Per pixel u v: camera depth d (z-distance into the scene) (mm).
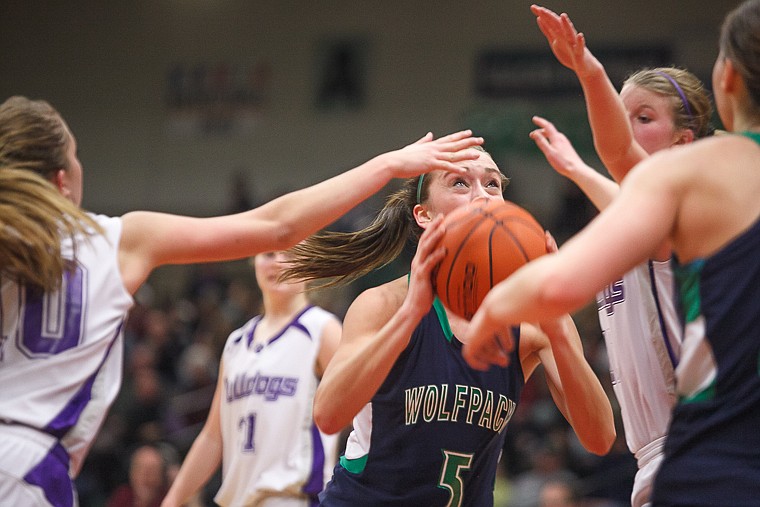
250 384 6387
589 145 17266
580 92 20797
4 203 3180
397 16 21953
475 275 3414
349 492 3992
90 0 23391
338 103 22156
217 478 9953
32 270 3193
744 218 2732
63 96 23406
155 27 23109
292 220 3500
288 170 22297
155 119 23062
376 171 3604
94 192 23156
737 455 2674
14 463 3156
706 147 2809
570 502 9141
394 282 4129
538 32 21234
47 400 3252
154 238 3426
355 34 22078
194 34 22953
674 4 20547
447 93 21547
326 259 4359
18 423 3199
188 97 22906
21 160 3406
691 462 2730
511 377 3973
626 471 10031
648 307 4133
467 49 21500
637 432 4270
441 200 4117
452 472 3889
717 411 2734
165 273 20859
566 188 17953
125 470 11609
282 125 22375
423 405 3857
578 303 2574
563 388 3893
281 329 6461
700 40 20328
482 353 2951
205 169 22719
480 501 4039
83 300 3311
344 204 3541
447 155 3701
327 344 6348
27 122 3424
